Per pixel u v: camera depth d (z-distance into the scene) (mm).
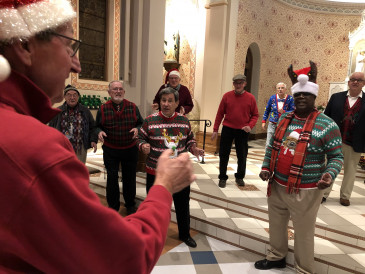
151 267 659
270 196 2443
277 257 2555
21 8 592
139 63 4664
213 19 6988
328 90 10273
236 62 7535
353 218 3264
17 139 523
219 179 4371
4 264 535
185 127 2818
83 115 3336
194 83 7941
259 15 8266
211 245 2975
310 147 2139
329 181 1954
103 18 7359
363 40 9133
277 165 2330
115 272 578
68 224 538
